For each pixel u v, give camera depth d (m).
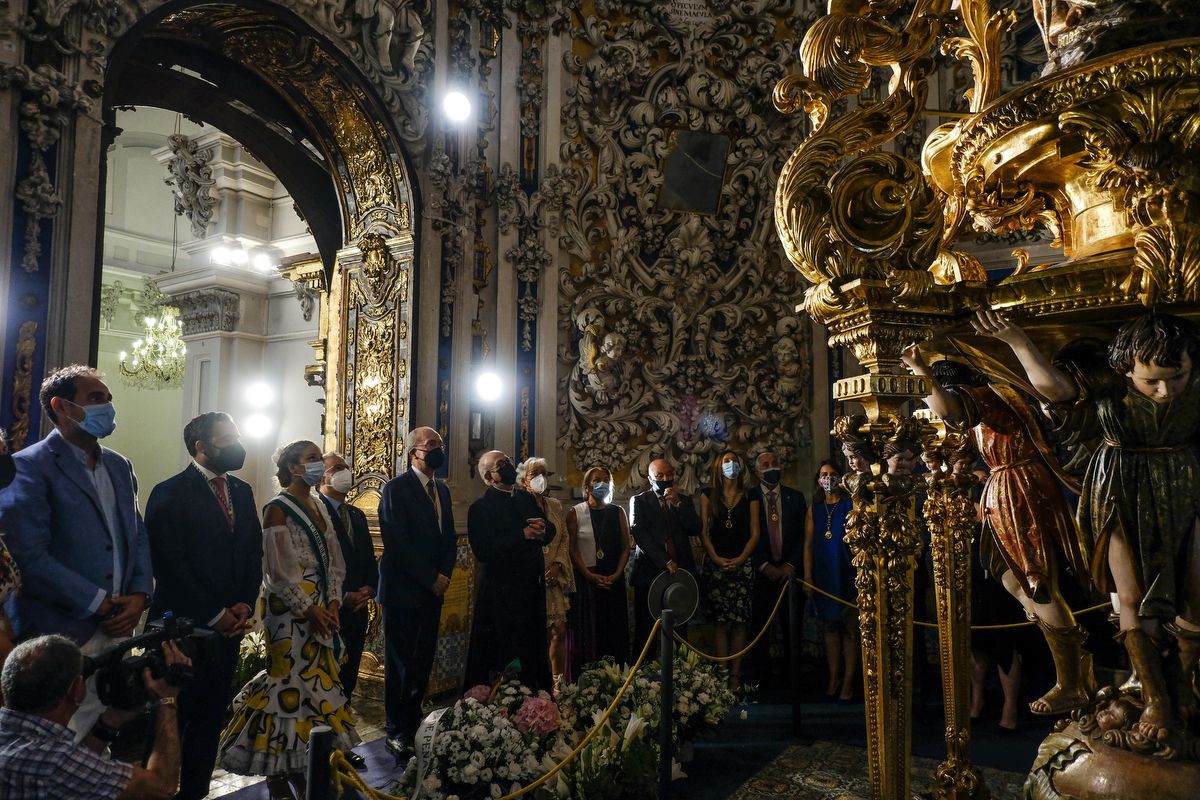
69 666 1.90
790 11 7.40
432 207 5.90
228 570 3.33
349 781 1.79
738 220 7.25
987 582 4.92
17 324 3.66
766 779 4.10
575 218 6.81
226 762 3.45
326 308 6.79
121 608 2.85
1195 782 1.68
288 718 3.45
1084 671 1.99
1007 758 4.35
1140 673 1.73
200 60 5.43
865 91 6.79
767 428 7.10
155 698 2.12
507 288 6.45
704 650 6.47
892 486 1.84
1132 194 1.64
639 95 7.18
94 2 3.97
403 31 5.74
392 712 4.40
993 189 2.02
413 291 5.73
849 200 1.75
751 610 5.77
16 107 3.70
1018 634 4.89
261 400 8.87
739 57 7.35
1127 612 1.77
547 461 6.48
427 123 5.90
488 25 6.50
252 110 6.00
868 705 1.91
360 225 6.11
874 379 1.75
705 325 7.05
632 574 5.70
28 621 2.70
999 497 2.05
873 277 1.74
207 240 8.88
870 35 1.86
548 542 4.81
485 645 4.66
